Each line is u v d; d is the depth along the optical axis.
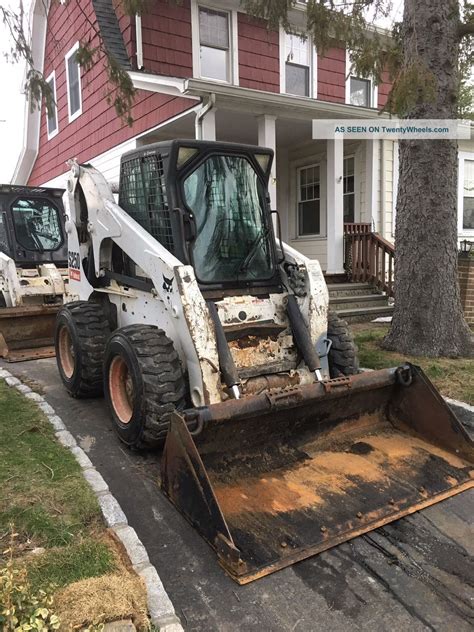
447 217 6.29
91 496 3.32
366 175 11.38
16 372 6.43
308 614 2.51
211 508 2.95
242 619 2.48
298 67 11.57
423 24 6.00
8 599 1.97
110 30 9.84
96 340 5.09
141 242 4.20
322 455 3.76
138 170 4.54
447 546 2.98
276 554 2.83
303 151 12.33
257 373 4.06
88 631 2.06
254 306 4.21
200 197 4.21
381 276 10.32
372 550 2.94
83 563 2.64
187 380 3.99
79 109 12.96
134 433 3.93
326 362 4.39
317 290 4.33
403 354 6.46
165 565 2.85
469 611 2.53
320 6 6.26
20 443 4.11
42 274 7.94
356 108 9.75
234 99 8.41
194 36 10.05
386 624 2.45
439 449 3.86
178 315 3.79
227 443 3.47
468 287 9.59
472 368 5.87
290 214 12.93
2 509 3.13
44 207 8.30
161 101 9.33
